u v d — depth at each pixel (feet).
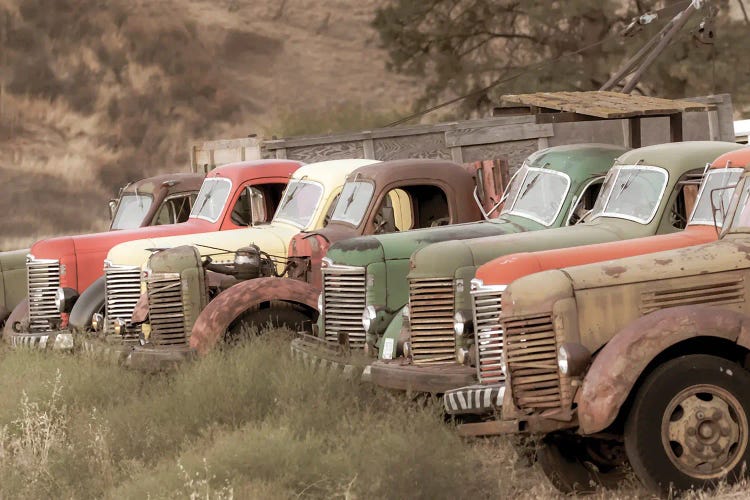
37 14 391.24
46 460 64.44
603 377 50.47
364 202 87.04
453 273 69.10
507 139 113.91
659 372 50.88
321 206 94.12
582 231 70.54
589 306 53.72
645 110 95.20
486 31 225.15
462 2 228.02
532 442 59.11
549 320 54.03
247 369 75.00
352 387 72.18
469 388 61.00
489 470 59.77
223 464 57.41
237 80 408.87
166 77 387.14
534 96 110.42
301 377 72.79
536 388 54.65
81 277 103.30
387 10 229.25
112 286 96.32
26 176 319.06
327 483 54.85
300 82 419.33
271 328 83.20
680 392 50.80
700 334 50.75
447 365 68.08
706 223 64.34
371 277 77.00
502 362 62.28
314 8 463.42
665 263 54.44
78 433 68.85
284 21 452.35
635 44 208.33
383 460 55.77
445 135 114.93
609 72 211.61
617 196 72.43
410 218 91.04
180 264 88.38
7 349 99.86
